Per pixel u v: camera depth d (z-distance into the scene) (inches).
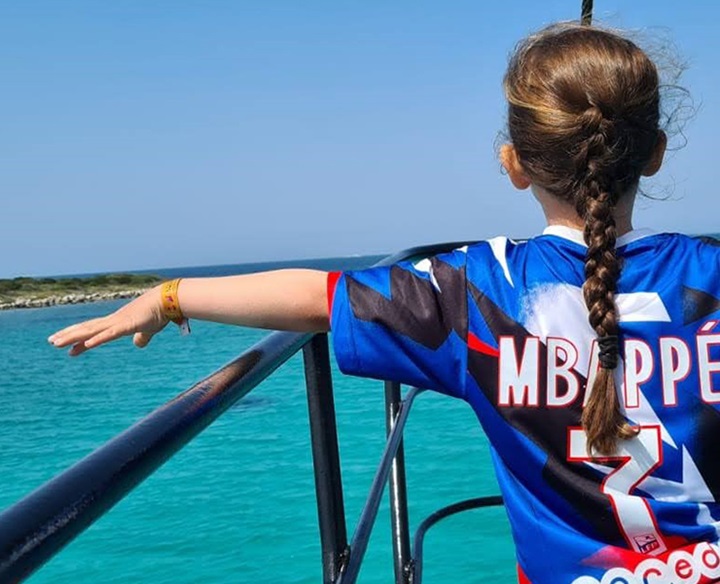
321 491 64.0
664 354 53.7
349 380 581.3
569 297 55.3
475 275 57.5
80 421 594.9
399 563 88.1
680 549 52.9
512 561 243.3
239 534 294.0
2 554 26.9
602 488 53.2
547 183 58.2
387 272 60.3
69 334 64.9
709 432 53.1
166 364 904.9
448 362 57.0
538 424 54.3
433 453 374.9
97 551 284.0
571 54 57.4
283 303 61.4
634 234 57.7
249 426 476.4
